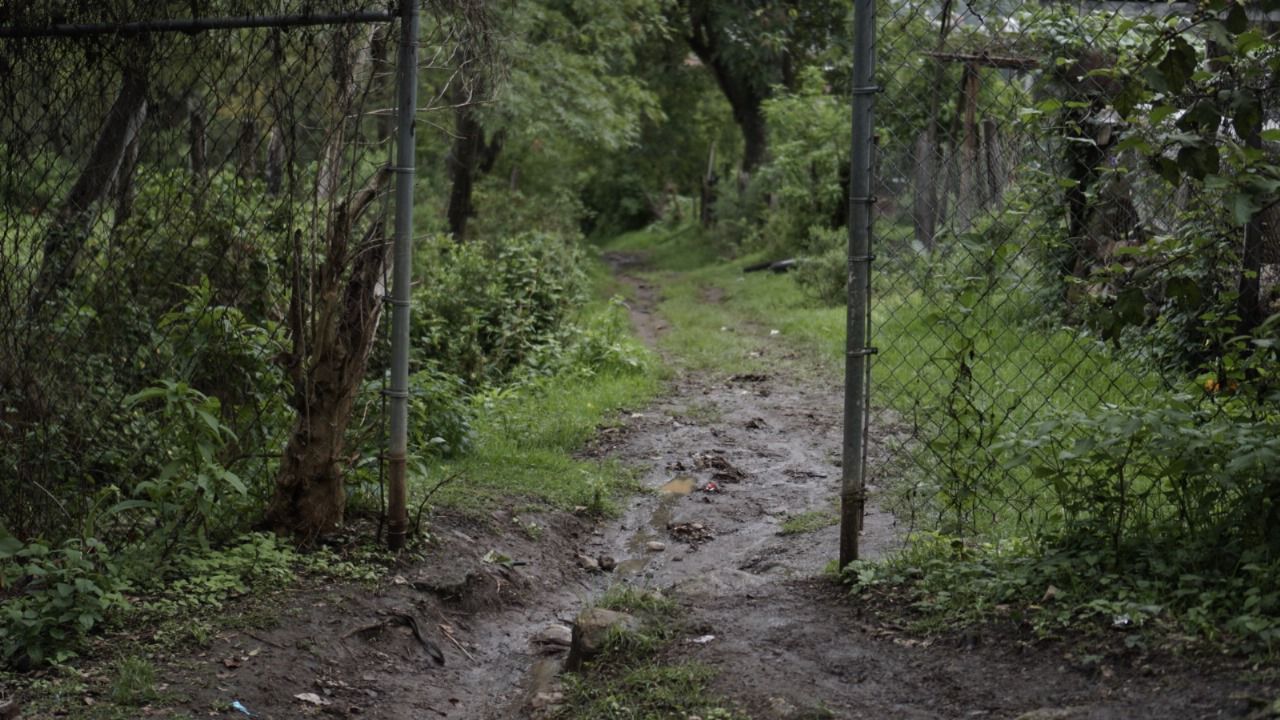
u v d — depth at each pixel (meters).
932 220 5.61
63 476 5.51
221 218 6.16
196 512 5.29
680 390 11.22
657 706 3.93
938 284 5.52
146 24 5.20
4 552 4.49
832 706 3.79
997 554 4.78
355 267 5.52
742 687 3.97
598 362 11.95
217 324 5.82
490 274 13.02
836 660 4.16
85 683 4.06
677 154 37.97
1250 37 3.95
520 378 11.15
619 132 19.47
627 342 12.91
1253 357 4.33
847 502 5.04
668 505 7.40
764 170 25.59
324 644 4.61
